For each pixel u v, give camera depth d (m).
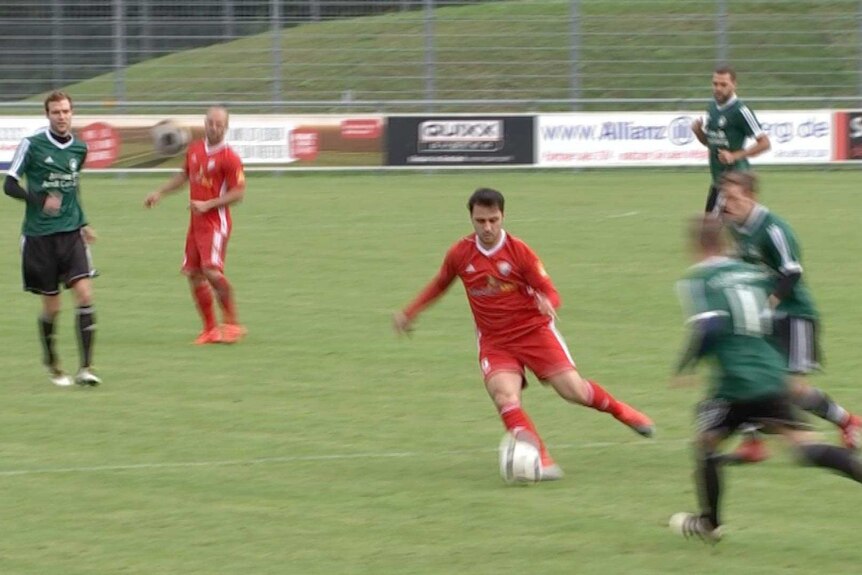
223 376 38.38
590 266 57.00
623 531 24.67
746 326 23.12
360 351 41.56
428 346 42.22
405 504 26.41
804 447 22.86
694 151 98.62
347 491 27.31
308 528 24.92
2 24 111.31
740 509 25.88
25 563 23.06
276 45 110.75
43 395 36.28
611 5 132.12
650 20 123.75
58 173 36.56
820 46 120.25
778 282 29.67
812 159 98.00
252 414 33.94
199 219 42.31
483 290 28.39
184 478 28.31
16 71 120.69
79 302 36.97
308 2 115.19
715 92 52.09
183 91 118.94
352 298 50.69
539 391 36.34
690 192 85.31
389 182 92.81
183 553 23.53
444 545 23.89
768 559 23.08
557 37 125.94
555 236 66.00
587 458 29.77
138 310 49.06
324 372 38.75
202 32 121.19
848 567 22.66
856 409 33.47
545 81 120.81
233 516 25.69
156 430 32.41
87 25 110.19
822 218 72.06
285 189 88.69
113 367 39.75
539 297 27.97
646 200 81.19
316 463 29.44
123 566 22.88
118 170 96.12
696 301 23.25
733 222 30.06
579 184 90.44
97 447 30.89
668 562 22.95
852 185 88.31
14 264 59.16
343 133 97.12
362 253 61.38
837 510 25.78
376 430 32.28
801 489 27.16
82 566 22.89
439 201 81.50
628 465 29.17
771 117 97.62
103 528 24.98
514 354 28.66
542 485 27.70
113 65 112.50
